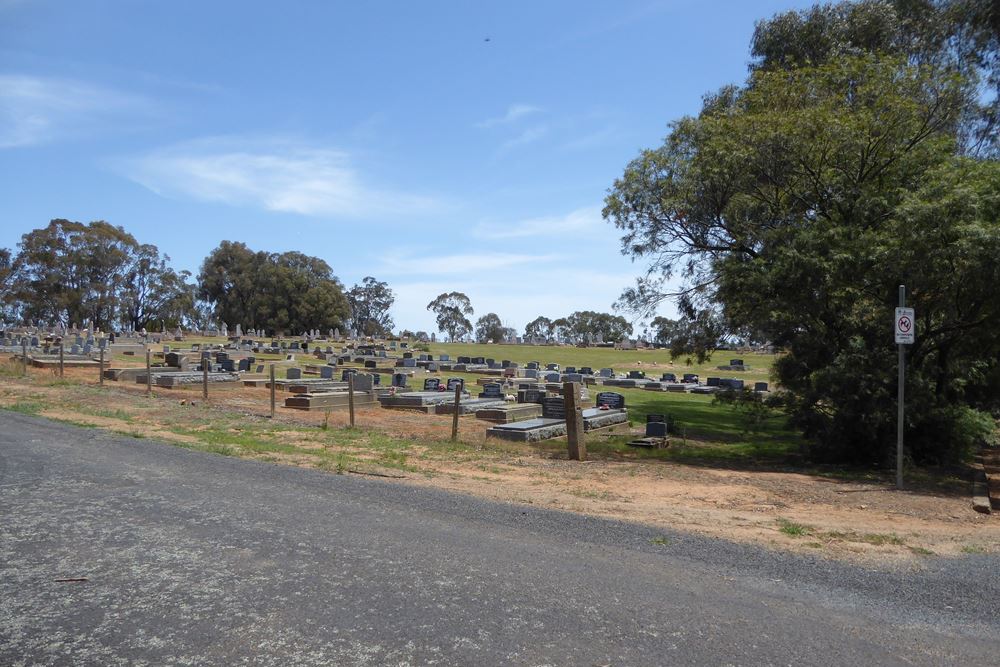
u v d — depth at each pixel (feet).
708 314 68.59
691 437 69.05
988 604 18.22
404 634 15.21
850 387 44.60
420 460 42.50
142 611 16.35
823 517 29.27
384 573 19.20
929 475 42.73
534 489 33.78
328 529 23.58
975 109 65.46
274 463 37.63
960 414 47.67
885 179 52.60
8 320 264.93
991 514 31.09
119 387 80.94
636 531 24.86
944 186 43.93
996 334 45.24
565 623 15.98
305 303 294.66
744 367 167.22
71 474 32.14
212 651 14.30
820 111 52.34
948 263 41.65
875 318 45.57
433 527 24.27
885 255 43.04
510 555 21.20
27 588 17.78
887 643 15.46
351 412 56.85
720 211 61.00
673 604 17.43
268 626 15.56
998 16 77.51
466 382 116.06
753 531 25.91
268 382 92.84
